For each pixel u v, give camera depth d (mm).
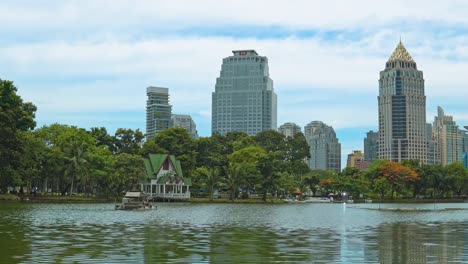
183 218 68688
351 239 40562
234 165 164875
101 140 181375
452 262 28750
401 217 76250
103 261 28188
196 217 71750
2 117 105812
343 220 67188
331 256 30734
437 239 40969
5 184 113688
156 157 166125
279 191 175750
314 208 115875
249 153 174625
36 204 112188
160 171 164250
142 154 177125
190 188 177000
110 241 37531
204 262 28172
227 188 164500
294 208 114688
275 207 120500
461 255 31484
